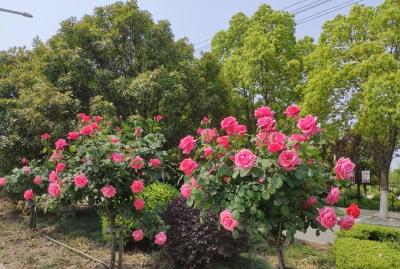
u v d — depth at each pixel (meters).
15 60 14.85
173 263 6.29
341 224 3.27
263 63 20.92
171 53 13.41
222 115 13.39
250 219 3.29
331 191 3.36
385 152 16.75
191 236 5.99
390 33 15.27
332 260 6.81
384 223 15.41
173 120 12.19
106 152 5.36
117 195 5.50
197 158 3.74
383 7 16.39
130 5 13.48
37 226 9.51
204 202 3.54
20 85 12.15
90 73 12.06
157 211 5.79
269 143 3.32
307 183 3.32
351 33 16.44
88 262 6.83
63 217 9.34
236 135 3.65
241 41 23.59
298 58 21.94
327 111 16.28
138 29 13.34
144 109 12.07
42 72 12.47
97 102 10.80
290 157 3.11
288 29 22.12
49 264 6.67
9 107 11.26
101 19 13.55
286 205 3.21
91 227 9.07
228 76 21.38
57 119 10.34
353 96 15.80
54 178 5.56
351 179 3.46
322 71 16.22
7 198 12.12
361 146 21.67
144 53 13.22
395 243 6.59
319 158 3.45
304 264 6.71
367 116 14.55
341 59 16.30
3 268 6.51
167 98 11.61
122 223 6.89
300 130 3.53
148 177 5.61
